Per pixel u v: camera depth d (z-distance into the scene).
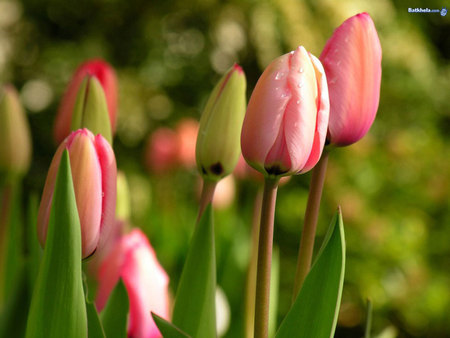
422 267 1.94
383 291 1.88
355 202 1.94
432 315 1.90
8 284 0.69
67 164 0.45
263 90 0.46
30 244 0.64
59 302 0.45
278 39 2.14
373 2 2.21
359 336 1.97
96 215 0.47
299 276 0.51
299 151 0.46
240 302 0.80
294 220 2.09
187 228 1.07
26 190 2.35
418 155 2.07
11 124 0.66
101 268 0.56
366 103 0.49
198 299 0.53
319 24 2.14
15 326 0.54
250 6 2.16
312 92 0.46
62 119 0.60
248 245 0.98
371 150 2.08
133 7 2.44
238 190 1.25
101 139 0.48
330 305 0.47
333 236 0.47
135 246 0.55
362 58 0.49
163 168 1.28
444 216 2.03
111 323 0.53
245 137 0.47
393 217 1.96
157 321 0.47
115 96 0.61
